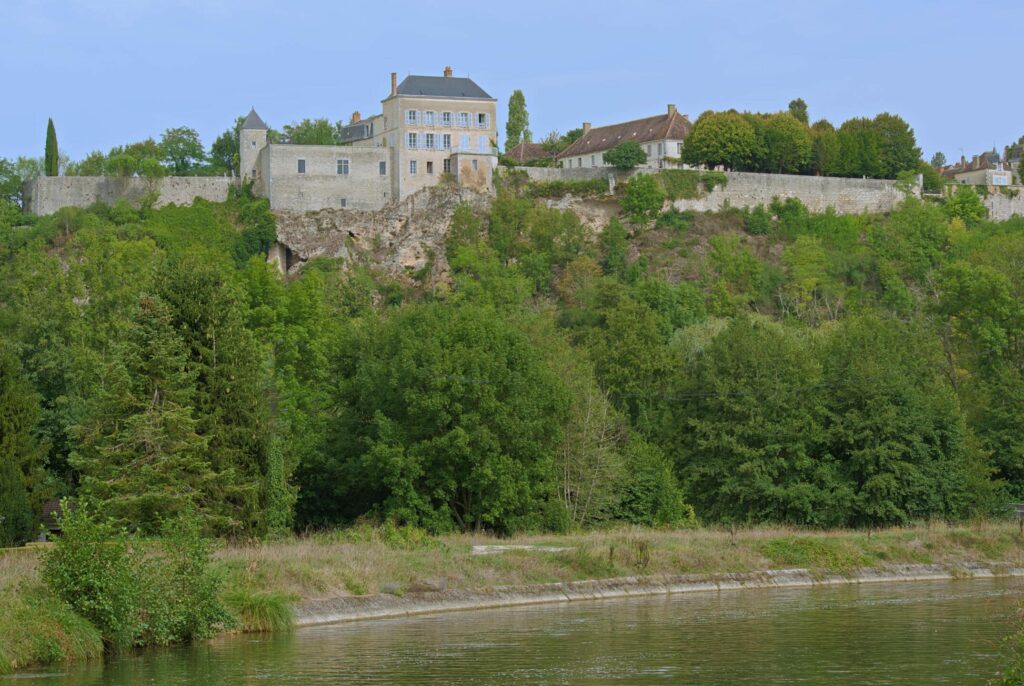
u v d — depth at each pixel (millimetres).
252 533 53312
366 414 71312
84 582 33969
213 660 33688
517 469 65812
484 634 39094
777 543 59812
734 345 81438
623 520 73688
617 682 31469
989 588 54500
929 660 34844
